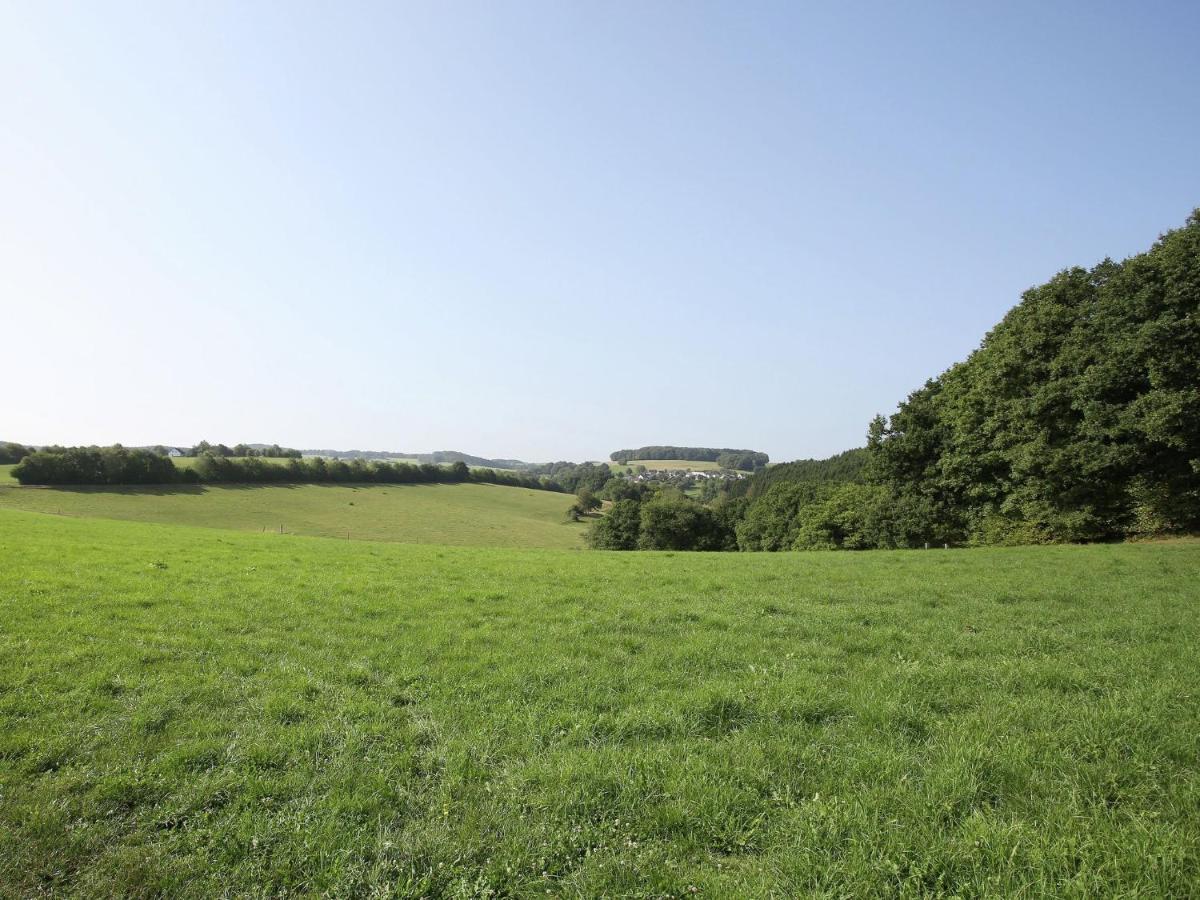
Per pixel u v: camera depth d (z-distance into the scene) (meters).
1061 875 4.58
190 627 12.39
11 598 13.87
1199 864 4.58
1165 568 20.64
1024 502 38.41
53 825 5.53
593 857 5.16
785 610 14.77
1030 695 8.34
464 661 10.44
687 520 94.31
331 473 129.62
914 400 48.78
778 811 5.69
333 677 9.59
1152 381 29.48
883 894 4.53
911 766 6.37
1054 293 37.22
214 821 5.70
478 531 99.00
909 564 23.73
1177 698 7.92
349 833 5.47
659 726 7.67
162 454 107.12
